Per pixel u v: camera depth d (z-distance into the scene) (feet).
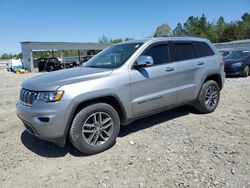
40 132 11.87
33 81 13.14
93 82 12.47
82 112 12.28
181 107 20.92
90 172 11.22
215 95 19.43
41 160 12.62
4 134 16.52
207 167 11.07
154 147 13.37
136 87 14.05
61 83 11.95
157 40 15.67
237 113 19.08
